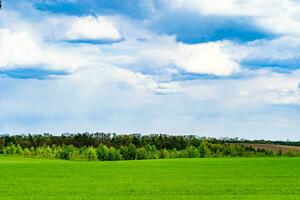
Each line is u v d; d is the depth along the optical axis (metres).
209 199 30.28
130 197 31.28
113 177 45.97
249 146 120.94
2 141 133.88
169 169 56.78
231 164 65.00
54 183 40.25
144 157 121.94
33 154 127.50
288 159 76.50
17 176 47.19
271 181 41.22
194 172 51.72
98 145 133.38
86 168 58.94
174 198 30.77
